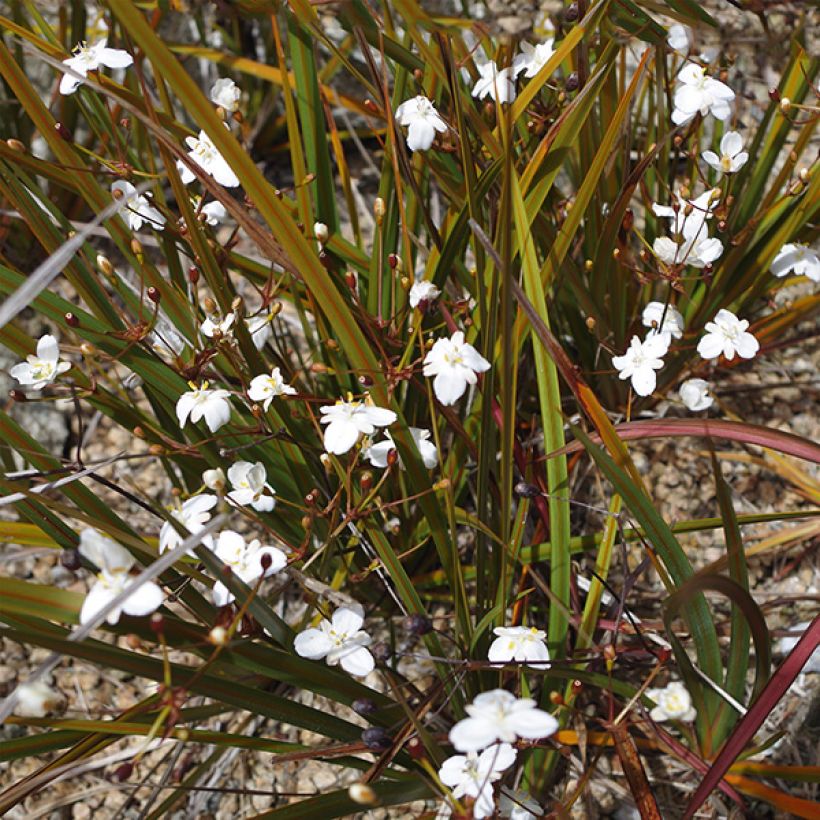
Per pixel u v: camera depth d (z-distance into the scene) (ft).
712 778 1.11
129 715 1.14
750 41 1.54
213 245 1.38
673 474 1.70
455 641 1.25
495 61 1.41
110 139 1.67
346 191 1.61
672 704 1.13
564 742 1.26
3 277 1.26
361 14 1.28
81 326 1.27
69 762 1.17
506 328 1.03
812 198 1.53
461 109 1.30
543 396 1.24
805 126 1.53
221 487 1.11
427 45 1.36
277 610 1.60
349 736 1.22
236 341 1.38
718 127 1.73
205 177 1.15
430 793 1.24
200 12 1.94
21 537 1.27
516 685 1.38
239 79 2.10
